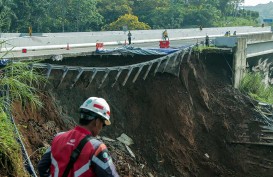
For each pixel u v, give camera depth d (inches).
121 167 586.9
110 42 1072.8
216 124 886.4
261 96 1096.2
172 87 845.8
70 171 135.5
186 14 2970.0
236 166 827.4
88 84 689.0
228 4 3747.5
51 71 616.1
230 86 1039.6
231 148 856.9
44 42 850.1
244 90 1071.0
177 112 813.9
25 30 1916.8
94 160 135.2
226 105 954.7
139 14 2898.6
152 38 1285.7
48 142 485.7
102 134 673.0
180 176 714.2
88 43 987.3
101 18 2466.8
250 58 1382.9
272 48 1487.5
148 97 781.9
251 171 829.2
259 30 2345.0
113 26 2417.6
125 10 2706.7
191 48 924.6
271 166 839.7
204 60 1047.6
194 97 902.4
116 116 716.7
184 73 890.7
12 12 1756.9
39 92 542.6
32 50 809.5
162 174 691.4
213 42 1093.8
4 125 308.0
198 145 816.9
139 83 788.6
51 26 2182.6
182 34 1510.8
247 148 865.5
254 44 1320.1
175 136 784.9
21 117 477.7
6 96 341.7
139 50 775.7
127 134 710.5
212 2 3523.6
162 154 722.8
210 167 783.1
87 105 142.9
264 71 1494.8
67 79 649.0
